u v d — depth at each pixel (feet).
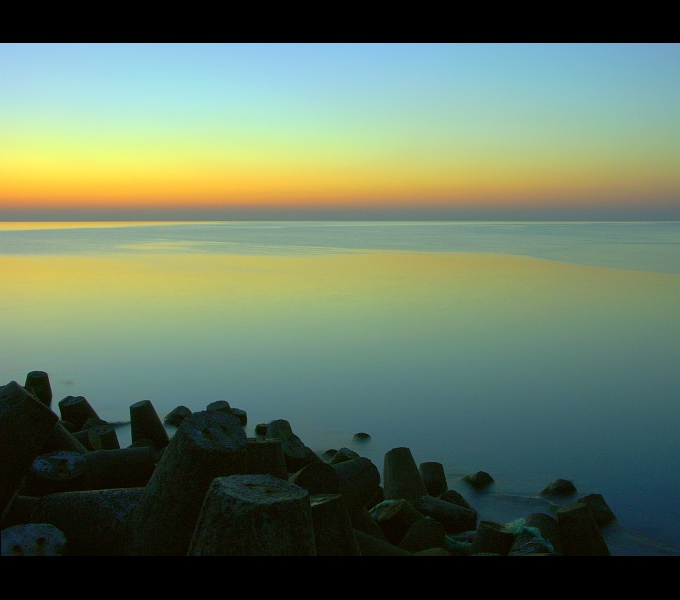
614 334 56.18
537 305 71.05
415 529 19.53
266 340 53.42
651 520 23.79
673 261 125.08
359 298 76.02
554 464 29.22
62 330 57.26
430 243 201.67
